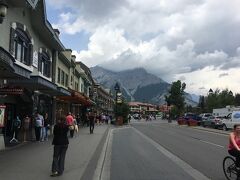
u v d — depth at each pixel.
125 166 15.12
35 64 28.39
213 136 34.41
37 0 23.62
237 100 115.06
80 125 53.75
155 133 39.34
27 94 27.06
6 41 21.28
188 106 143.50
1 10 14.93
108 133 37.53
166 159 17.39
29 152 18.09
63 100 43.22
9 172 12.50
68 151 19.70
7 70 16.50
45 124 25.09
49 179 11.52
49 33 29.42
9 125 25.72
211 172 13.53
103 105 122.31
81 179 11.79
